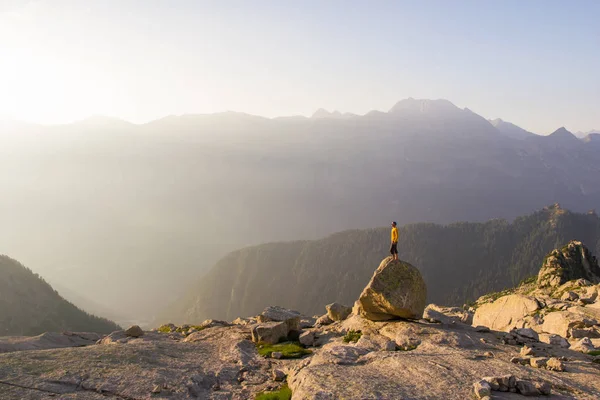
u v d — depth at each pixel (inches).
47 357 953.5
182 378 876.0
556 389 713.6
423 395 671.8
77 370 871.1
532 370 812.6
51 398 737.0
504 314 1648.6
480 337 1127.6
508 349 1007.0
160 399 768.9
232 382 897.5
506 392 694.5
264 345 1193.4
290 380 844.0
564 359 916.0
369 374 775.7
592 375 796.6
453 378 751.7
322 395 670.5
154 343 1181.1
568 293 1640.0
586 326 1250.0
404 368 808.9
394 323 1226.0
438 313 1298.0
